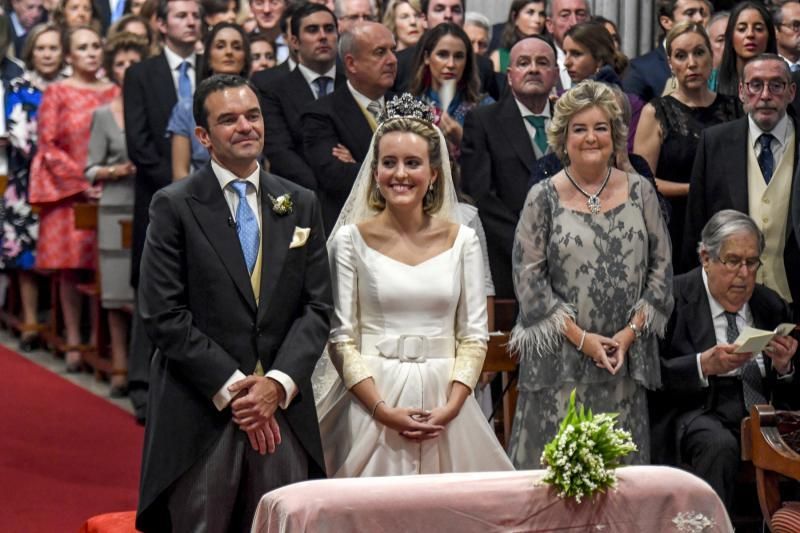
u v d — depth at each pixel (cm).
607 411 819
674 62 1064
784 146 977
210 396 683
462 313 737
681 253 1007
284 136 1116
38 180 1415
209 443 688
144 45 1432
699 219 991
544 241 825
